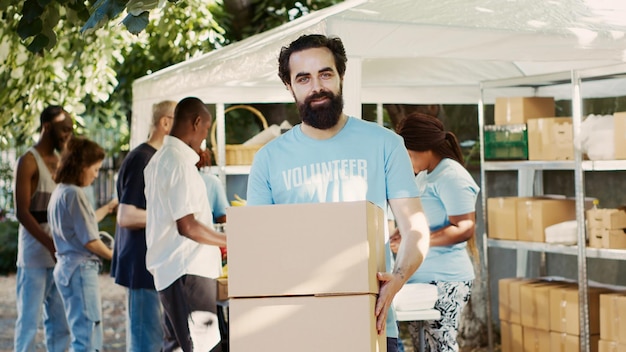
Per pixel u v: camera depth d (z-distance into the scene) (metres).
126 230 6.91
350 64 5.23
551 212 7.42
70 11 6.02
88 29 4.54
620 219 6.73
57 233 7.25
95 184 19.44
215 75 6.31
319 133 3.86
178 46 11.62
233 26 12.20
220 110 8.76
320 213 3.39
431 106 10.27
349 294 3.38
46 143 7.86
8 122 9.42
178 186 6.00
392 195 3.88
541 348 7.24
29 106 9.56
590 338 6.88
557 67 7.70
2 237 18.78
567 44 5.14
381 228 3.70
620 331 6.52
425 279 6.11
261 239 3.42
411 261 3.76
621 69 6.72
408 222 3.85
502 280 7.73
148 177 6.14
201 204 6.11
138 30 4.39
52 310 7.83
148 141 7.00
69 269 7.21
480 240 9.07
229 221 3.44
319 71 3.74
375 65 8.09
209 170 7.98
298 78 3.77
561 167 7.33
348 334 3.38
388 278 3.57
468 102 8.59
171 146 6.06
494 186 9.05
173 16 11.06
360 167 3.85
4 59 8.38
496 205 7.84
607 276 7.73
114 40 10.55
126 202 6.85
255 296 3.43
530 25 5.12
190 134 6.11
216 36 11.40
